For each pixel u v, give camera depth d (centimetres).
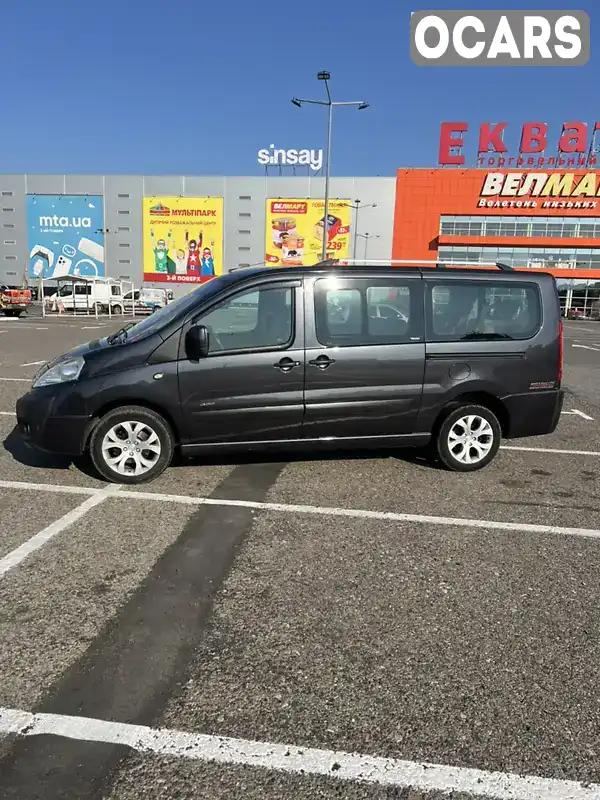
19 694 234
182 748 207
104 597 310
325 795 189
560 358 545
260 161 5309
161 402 471
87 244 5531
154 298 4706
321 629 284
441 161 4981
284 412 487
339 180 5141
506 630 287
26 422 479
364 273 500
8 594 311
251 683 244
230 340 479
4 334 2039
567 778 198
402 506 454
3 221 5578
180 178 5341
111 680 244
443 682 247
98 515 422
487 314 526
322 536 394
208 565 349
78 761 201
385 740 213
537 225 4912
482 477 533
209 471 526
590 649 273
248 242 5347
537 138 4872
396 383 505
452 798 189
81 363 477
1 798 184
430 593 321
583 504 470
